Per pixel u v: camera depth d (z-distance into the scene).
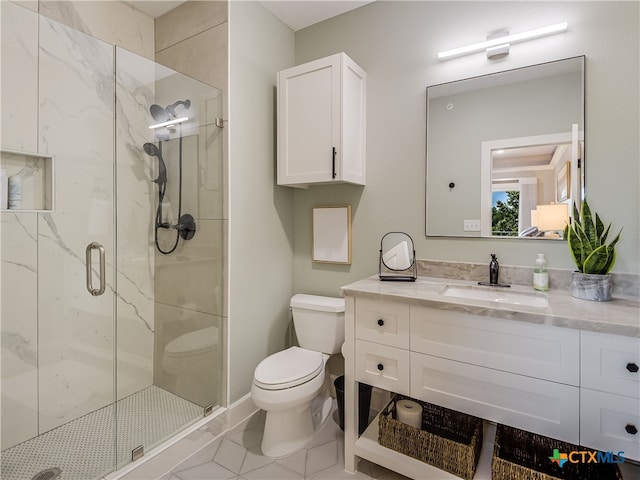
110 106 2.01
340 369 2.31
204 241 2.04
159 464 1.61
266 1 2.14
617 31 1.51
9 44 1.61
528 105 1.70
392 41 2.08
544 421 1.20
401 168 2.06
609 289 1.38
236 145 2.00
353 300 1.60
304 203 2.45
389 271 2.09
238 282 2.04
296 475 1.60
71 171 1.85
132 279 2.13
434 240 1.96
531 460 1.49
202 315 2.05
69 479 1.46
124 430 1.78
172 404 2.04
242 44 2.04
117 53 1.96
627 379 1.07
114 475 1.49
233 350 2.01
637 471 1.45
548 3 1.65
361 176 2.12
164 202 2.18
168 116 2.08
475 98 1.83
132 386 2.13
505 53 1.74
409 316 1.44
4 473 1.50
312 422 1.96
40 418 1.75
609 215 1.53
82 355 1.92
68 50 1.81
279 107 2.12
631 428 1.07
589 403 1.13
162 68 2.05
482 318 1.29
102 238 1.99
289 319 2.48
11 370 1.65
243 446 1.82
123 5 2.13
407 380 1.46
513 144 1.73
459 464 1.40
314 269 2.41
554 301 1.38
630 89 1.48
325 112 1.95
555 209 1.64
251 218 2.13
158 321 2.23
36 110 1.71
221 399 1.99
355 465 1.62
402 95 2.05
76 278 1.89
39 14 1.70
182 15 2.15
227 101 1.94
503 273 1.76
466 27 1.86
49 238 1.78
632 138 1.48
